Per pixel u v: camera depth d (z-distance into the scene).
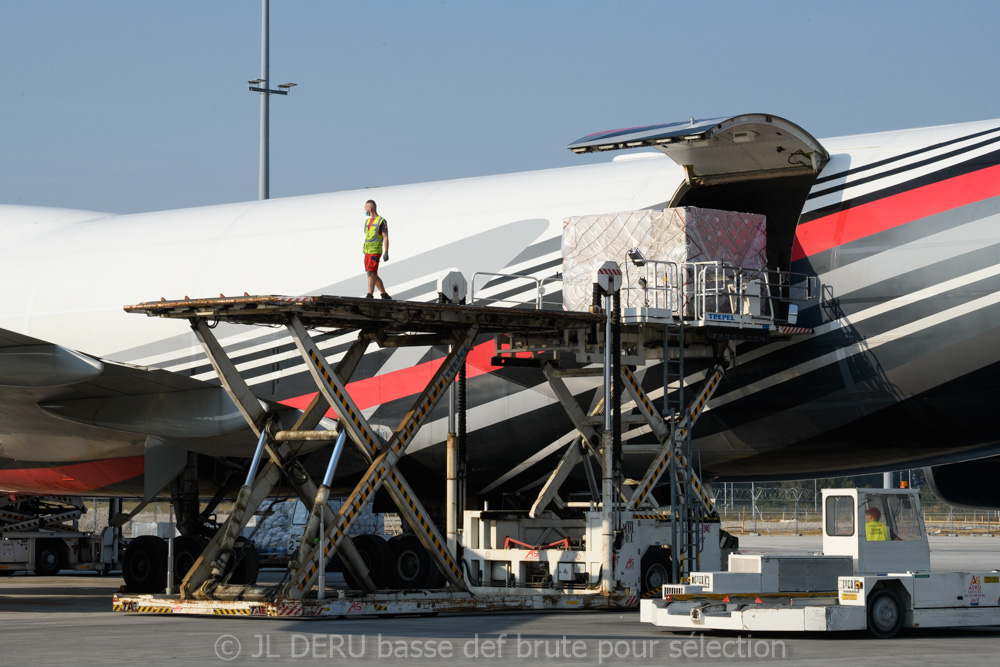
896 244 41.09
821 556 34.16
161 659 25.48
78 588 57.47
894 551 33.84
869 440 43.88
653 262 39.72
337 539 36.72
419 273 47.41
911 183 41.31
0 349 42.62
